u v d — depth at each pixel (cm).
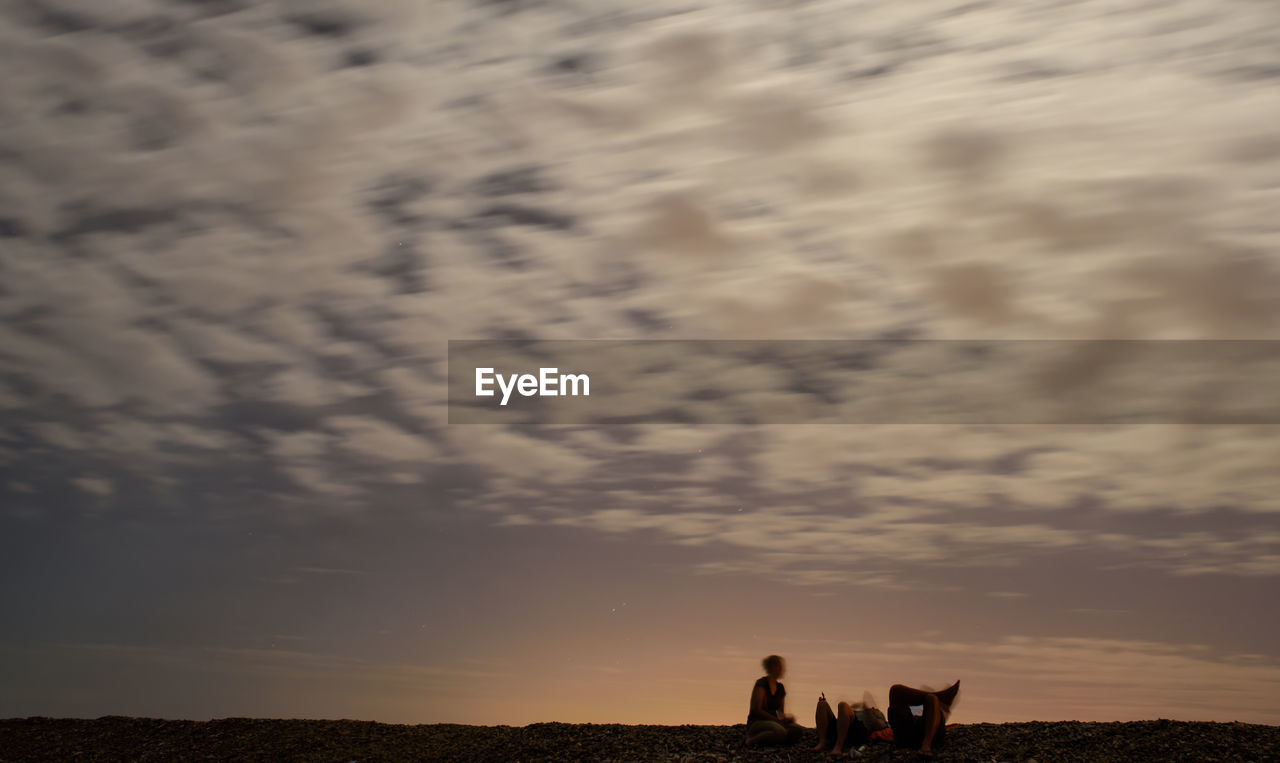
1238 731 643
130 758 700
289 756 694
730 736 701
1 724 810
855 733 637
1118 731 658
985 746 626
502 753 674
